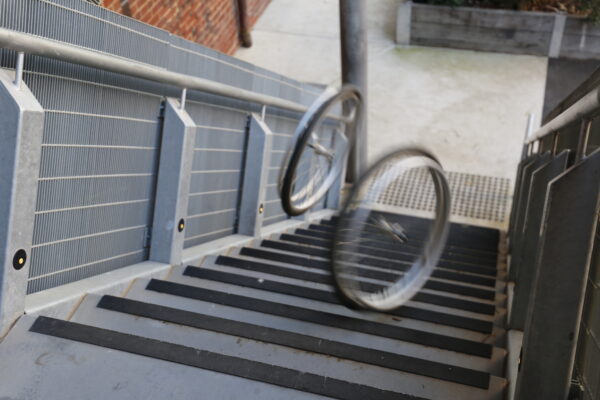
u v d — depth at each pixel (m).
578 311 1.73
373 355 2.29
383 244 2.56
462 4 10.43
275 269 3.70
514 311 2.87
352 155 7.79
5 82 2.12
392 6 11.55
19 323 2.19
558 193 1.75
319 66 9.88
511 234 5.69
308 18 11.16
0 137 2.12
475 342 2.56
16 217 2.16
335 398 1.92
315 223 6.45
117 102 2.97
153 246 3.43
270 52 10.21
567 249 1.74
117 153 3.04
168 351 2.06
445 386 2.16
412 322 2.93
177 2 7.49
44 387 1.95
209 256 3.77
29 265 2.27
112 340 2.11
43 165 2.52
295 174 3.26
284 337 2.38
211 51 3.91
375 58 10.17
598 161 1.71
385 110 9.09
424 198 7.14
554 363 1.76
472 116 8.98
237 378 1.97
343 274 2.35
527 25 9.97
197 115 3.87
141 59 3.11
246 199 4.74
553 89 9.45
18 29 2.26
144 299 2.88
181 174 3.36
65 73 2.54
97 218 2.95
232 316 2.75
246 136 4.73
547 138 4.45
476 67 9.93
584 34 9.84
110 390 1.93
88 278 2.89
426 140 8.55
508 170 8.14
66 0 2.48
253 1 10.60
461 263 4.77
